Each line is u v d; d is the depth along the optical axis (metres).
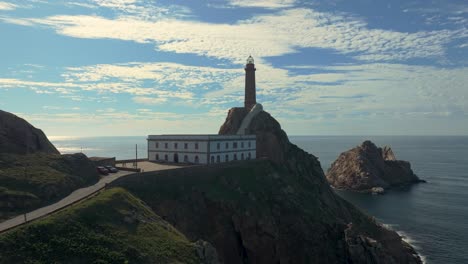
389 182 198.12
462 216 130.38
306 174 116.12
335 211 102.62
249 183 88.31
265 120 126.56
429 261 93.00
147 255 47.06
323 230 84.75
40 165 69.75
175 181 77.12
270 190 89.31
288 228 82.06
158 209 68.00
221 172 88.81
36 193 58.34
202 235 71.69
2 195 54.03
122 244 47.09
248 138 114.75
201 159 101.12
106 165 89.25
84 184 70.88
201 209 75.12
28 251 41.09
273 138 120.75
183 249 51.81
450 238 108.38
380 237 100.12
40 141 82.56
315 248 80.81
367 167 191.75
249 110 132.75
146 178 72.31
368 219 109.62
